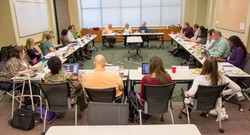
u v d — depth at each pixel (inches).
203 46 213.0
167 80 93.5
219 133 104.7
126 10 410.6
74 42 261.0
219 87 94.6
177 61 248.2
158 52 301.7
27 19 246.5
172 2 403.2
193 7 392.2
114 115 67.7
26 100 127.3
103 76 96.8
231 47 163.2
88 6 409.1
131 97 108.2
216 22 287.7
